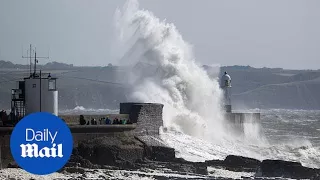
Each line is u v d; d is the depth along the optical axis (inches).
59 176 4195.4
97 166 4547.2
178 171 4522.6
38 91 4800.7
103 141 4830.2
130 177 4237.2
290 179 4249.5
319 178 4394.7
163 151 4965.6
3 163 4419.3
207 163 4896.7
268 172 4478.3
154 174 4343.0
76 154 4653.1
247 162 4854.8
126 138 5017.2
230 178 4259.4
